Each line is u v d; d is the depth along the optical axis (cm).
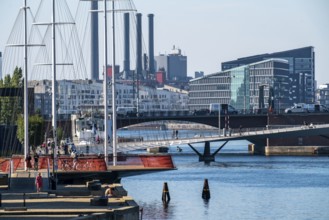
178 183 19338
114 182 15425
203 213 14125
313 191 17725
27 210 10006
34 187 13200
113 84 17712
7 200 11294
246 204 15375
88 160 15325
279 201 15888
